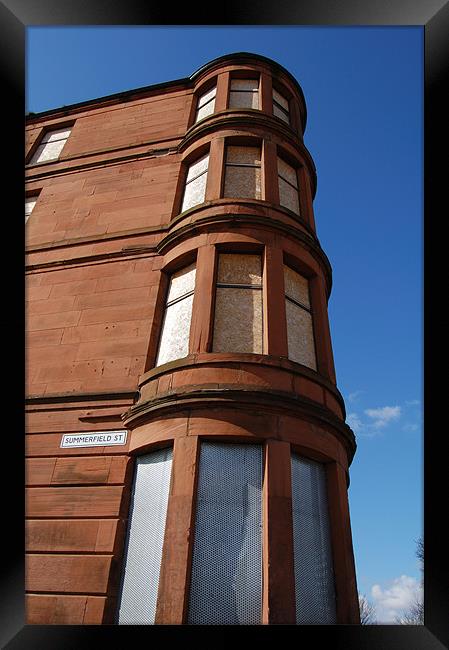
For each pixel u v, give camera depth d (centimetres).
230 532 695
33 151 1622
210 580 659
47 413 949
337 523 782
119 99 1619
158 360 965
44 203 1395
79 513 805
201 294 922
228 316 920
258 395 768
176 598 626
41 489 848
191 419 762
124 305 1063
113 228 1237
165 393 795
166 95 1561
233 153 1222
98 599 720
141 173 1343
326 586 731
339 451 855
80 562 759
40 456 891
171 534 676
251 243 989
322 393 875
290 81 1519
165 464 784
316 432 806
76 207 1339
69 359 1023
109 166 1409
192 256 1032
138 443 819
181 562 650
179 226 1105
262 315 920
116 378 959
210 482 727
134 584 717
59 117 1705
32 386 1002
